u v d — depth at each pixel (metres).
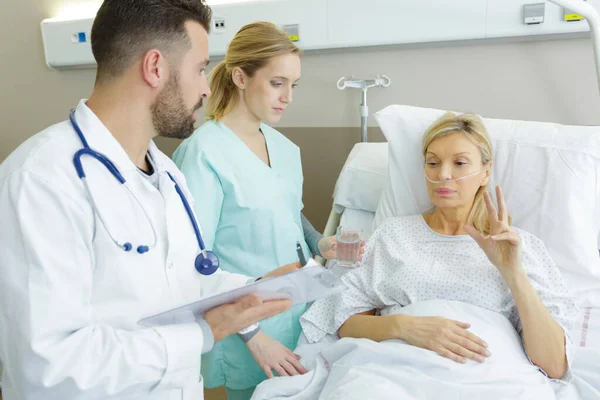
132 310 0.88
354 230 1.36
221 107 1.50
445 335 1.21
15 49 2.64
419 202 1.72
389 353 1.20
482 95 2.03
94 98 0.91
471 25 1.91
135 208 0.91
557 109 1.96
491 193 1.63
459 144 1.44
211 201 1.41
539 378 1.18
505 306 1.35
